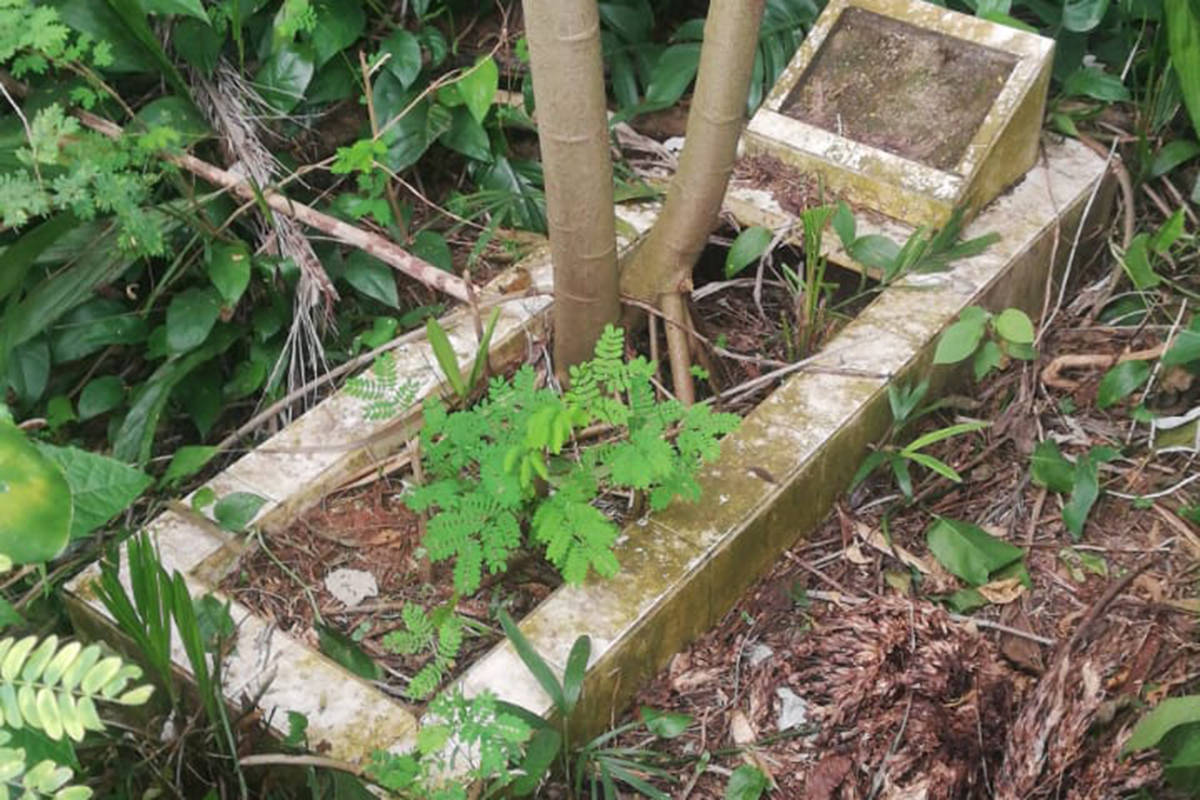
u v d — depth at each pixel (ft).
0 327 10.68
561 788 8.51
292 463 9.80
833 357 10.21
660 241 10.23
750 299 11.51
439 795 7.52
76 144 10.28
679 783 8.61
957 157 10.94
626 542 9.04
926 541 9.91
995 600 9.49
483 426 8.79
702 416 8.76
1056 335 11.46
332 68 12.23
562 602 8.73
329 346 11.57
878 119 11.27
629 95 12.84
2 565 6.02
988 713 8.82
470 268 11.76
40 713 5.84
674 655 9.20
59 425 11.59
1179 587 9.53
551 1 8.26
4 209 9.71
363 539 9.66
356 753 8.05
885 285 10.78
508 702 8.20
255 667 8.53
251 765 8.11
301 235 11.19
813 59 11.60
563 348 10.17
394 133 12.05
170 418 11.64
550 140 8.84
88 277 10.96
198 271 11.76
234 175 11.27
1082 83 12.05
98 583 8.58
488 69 11.30
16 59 10.57
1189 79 11.22
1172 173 12.62
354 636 9.16
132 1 10.89
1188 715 7.92
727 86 9.21
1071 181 11.54
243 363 11.59
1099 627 9.25
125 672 5.95
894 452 10.05
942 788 8.48
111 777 8.28
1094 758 8.50
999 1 11.74
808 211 10.07
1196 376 10.82
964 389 11.03
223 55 12.18
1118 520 10.08
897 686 8.89
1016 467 10.44
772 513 9.37
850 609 9.43
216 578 9.33
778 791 8.55
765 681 9.05
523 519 9.58
